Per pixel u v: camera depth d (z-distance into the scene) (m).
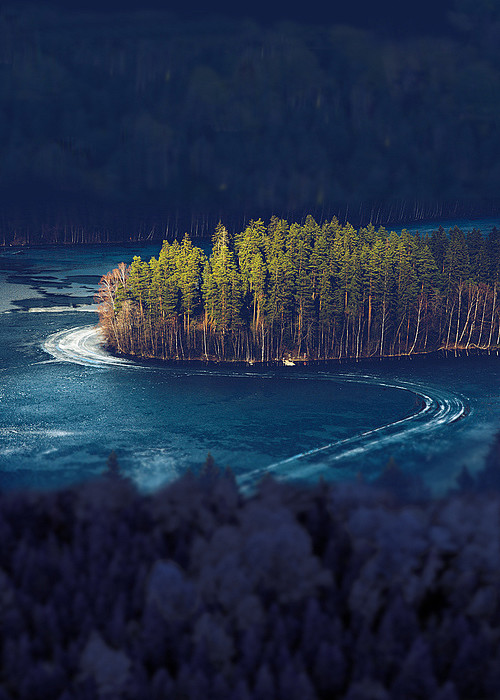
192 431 73.69
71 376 94.50
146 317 105.81
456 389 87.88
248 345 103.50
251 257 104.31
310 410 80.50
